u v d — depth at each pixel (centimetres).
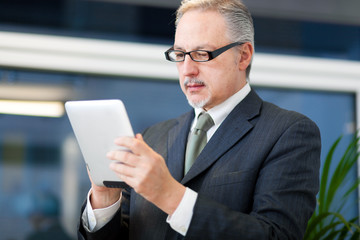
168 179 96
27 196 279
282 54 313
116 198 119
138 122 295
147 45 297
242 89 129
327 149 313
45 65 285
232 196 110
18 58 280
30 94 286
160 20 262
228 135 119
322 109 317
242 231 97
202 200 99
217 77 120
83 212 121
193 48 120
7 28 278
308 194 108
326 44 296
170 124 142
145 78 299
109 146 101
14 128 282
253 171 111
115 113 97
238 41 125
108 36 292
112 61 292
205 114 128
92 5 239
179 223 98
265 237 96
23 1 234
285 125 116
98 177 109
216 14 123
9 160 279
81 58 289
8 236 275
